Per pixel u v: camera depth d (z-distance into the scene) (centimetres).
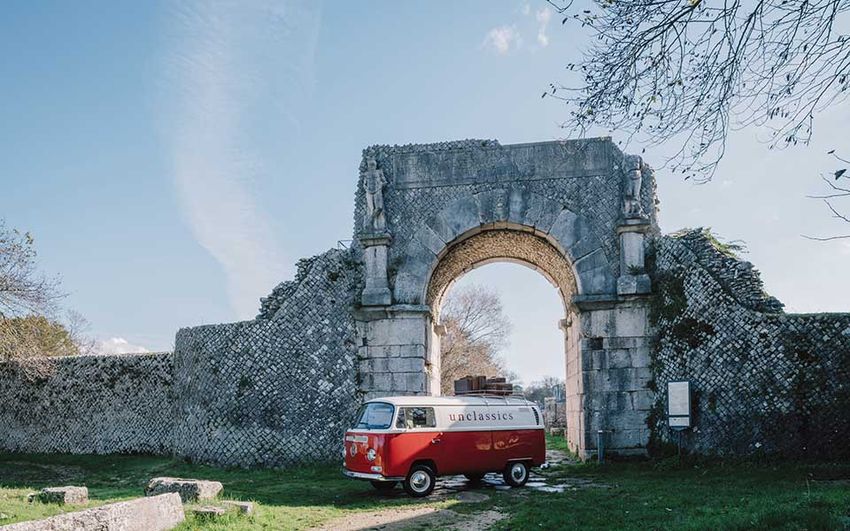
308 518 1220
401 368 2033
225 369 2119
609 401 1919
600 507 1206
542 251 2248
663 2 839
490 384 1775
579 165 2062
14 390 2991
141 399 2756
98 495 1554
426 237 2094
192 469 2044
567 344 2436
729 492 1298
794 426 1664
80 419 2844
